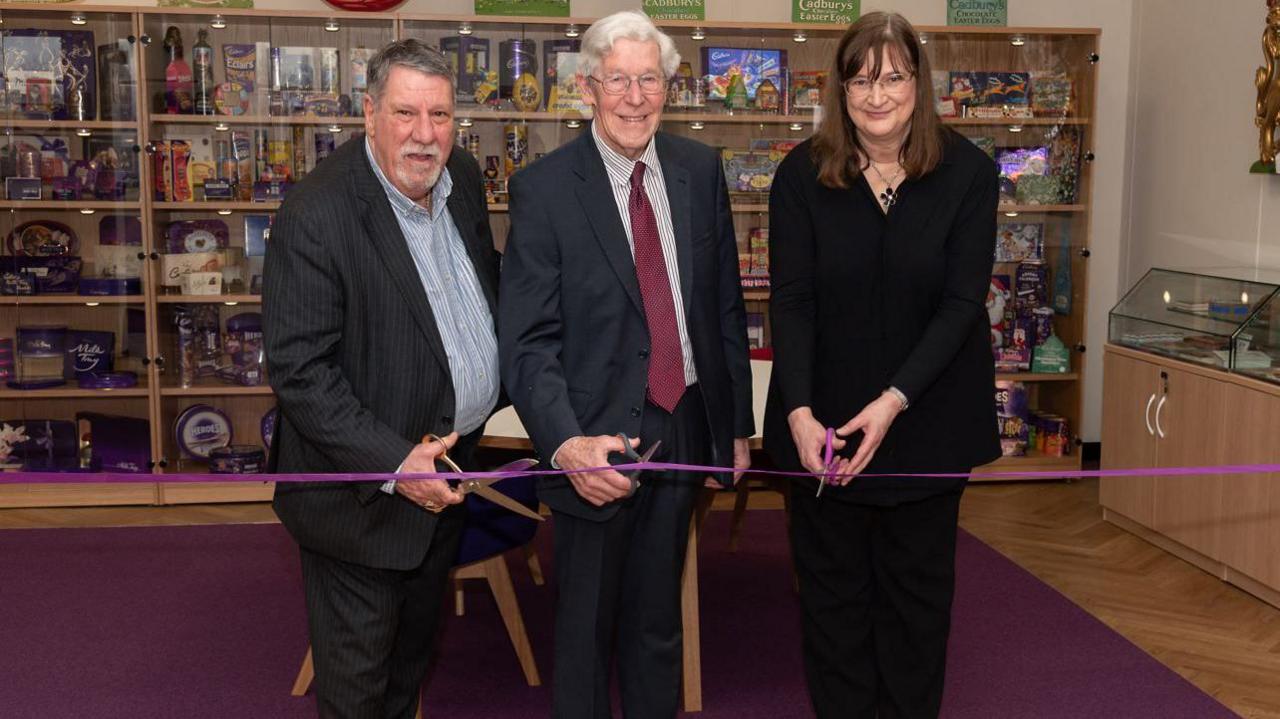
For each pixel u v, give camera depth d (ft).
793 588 14.17
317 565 7.75
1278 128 15.72
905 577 8.45
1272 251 16.37
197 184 18.22
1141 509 15.84
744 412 8.53
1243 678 11.48
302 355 7.09
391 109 7.03
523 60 18.43
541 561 15.38
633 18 7.47
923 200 7.87
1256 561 13.46
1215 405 14.17
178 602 13.62
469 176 8.23
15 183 17.83
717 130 18.80
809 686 8.92
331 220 7.16
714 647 12.31
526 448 10.05
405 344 7.39
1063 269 19.52
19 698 10.94
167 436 18.40
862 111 7.61
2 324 18.04
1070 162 19.24
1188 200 18.29
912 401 7.77
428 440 7.34
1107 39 19.92
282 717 10.58
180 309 18.42
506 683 11.49
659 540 8.09
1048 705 10.80
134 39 17.75
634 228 7.83
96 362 18.19
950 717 10.55
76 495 17.93
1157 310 15.70
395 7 18.78
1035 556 15.37
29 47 17.71
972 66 19.13
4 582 14.32
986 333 8.26
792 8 18.92
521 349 7.68
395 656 8.30
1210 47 17.67
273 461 7.89
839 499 8.33
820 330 8.28
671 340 7.91
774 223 8.37
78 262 18.08
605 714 8.05
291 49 18.17
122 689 11.17
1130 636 12.58
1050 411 20.15
